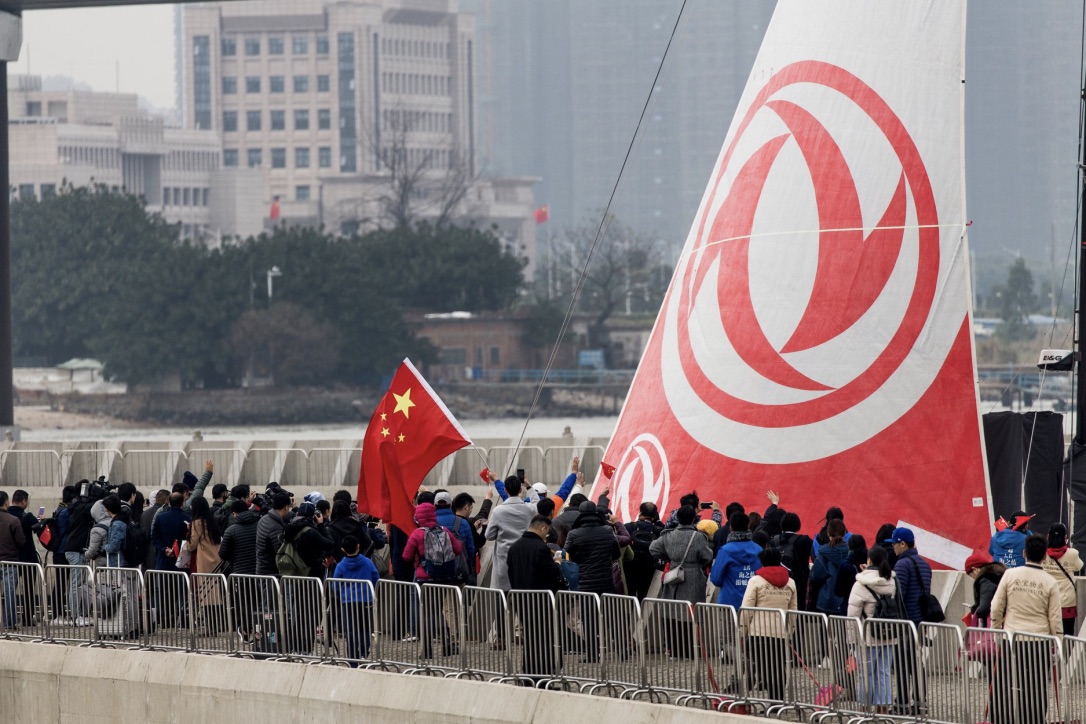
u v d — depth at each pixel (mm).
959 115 118250
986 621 70562
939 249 116562
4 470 176750
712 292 120312
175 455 172750
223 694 82000
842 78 119000
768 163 119875
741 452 116000
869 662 65812
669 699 71125
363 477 91875
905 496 113688
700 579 78000
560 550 87062
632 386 126125
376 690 76812
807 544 77688
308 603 81250
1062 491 112875
